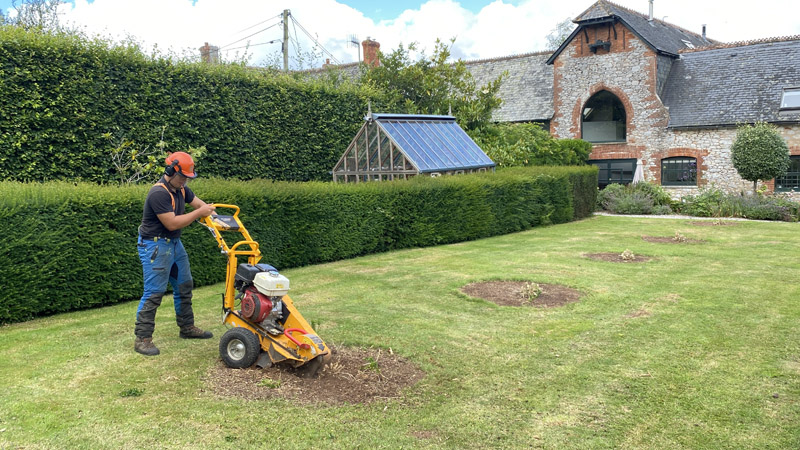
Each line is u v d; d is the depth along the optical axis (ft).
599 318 20.83
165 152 36.88
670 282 26.45
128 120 36.04
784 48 74.79
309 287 25.84
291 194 30.17
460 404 13.71
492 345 17.89
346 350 17.08
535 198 49.37
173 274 17.62
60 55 32.32
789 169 69.51
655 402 13.97
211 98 40.63
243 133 42.96
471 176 43.73
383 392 14.21
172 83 38.29
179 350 16.94
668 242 39.65
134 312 21.88
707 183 74.28
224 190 27.09
